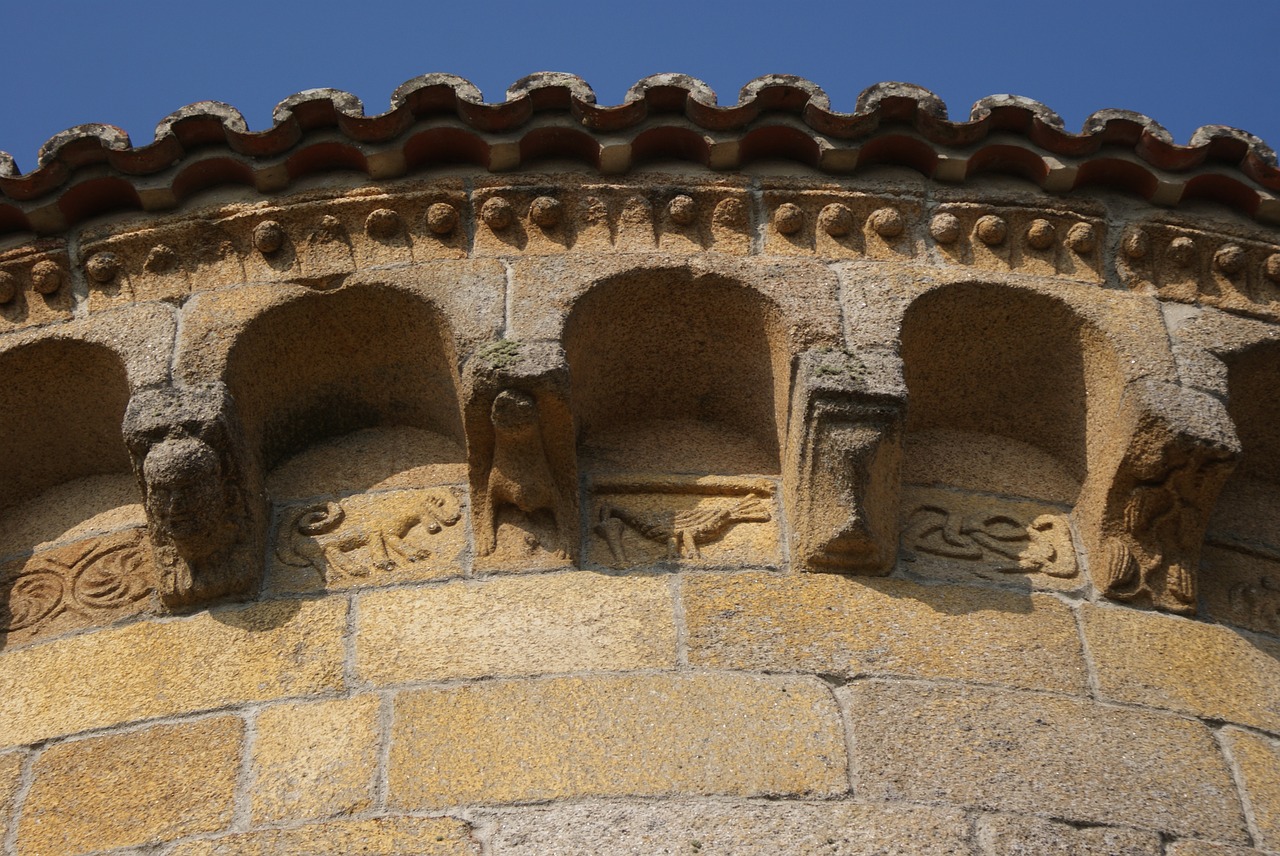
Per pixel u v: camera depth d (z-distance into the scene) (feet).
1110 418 16.78
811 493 15.90
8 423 17.53
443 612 15.52
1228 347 17.21
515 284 17.02
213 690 15.10
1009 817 13.83
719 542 16.25
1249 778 14.67
